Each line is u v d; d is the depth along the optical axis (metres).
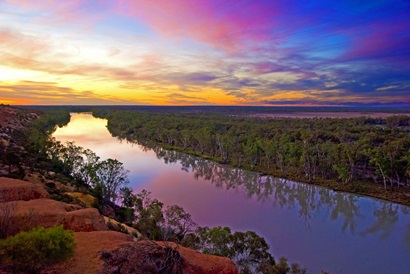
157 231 35.62
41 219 25.08
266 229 45.28
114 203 53.62
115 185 53.84
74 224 25.88
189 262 21.11
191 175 77.75
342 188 66.56
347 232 44.78
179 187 66.44
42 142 76.38
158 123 152.25
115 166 55.16
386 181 71.94
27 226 21.27
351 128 121.75
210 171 83.12
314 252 38.22
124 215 46.34
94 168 54.62
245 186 69.06
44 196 35.12
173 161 95.44
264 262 29.38
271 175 78.88
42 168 61.69
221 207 54.50
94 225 26.55
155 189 64.31
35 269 15.96
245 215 50.88
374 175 75.75
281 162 80.44
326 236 43.16
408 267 35.00
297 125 146.75
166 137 132.25
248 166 88.19
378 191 64.00
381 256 37.50
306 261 35.91
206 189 65.50
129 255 19.86
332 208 55.72
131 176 74.69
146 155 103.69
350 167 74.31
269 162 89.75
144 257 19.91
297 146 82.62
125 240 23.20
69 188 52.53
